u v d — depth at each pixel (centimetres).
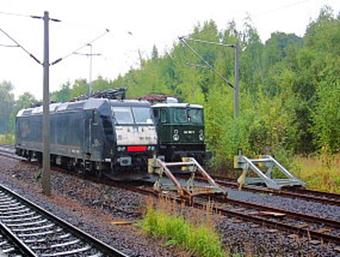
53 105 2955
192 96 3675
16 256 1034
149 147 2252
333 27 4972
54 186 2266
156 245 1128
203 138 2705
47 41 2011
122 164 2167
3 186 2077
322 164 2295
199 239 1070
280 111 2677
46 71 2017
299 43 7325
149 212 1291
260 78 5691
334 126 2509
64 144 2667
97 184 2223
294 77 3881
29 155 3412
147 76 5781
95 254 1042
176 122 2606
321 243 1118
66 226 1268
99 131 2219
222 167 2609
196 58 5644
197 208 1563
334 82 2739
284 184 1988
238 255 1021
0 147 5659
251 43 6938
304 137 3309
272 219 1405
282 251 1068
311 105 3469
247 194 1873
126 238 1177
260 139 2442
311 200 1714
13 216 1479
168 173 1806
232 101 2939
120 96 2400
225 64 5897
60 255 1027
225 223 1323
